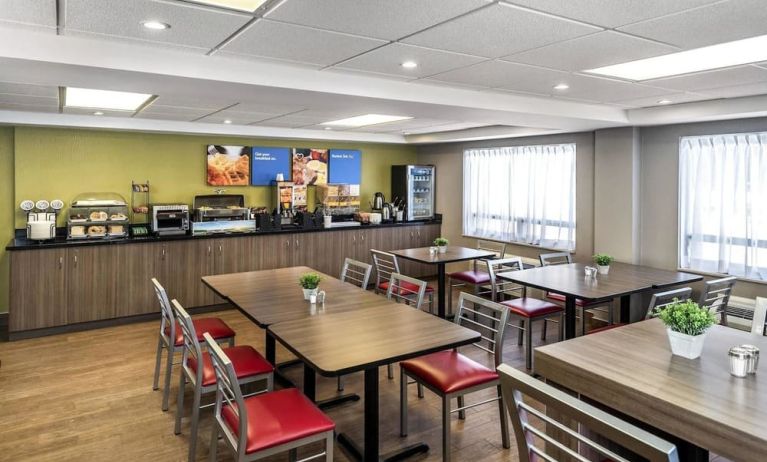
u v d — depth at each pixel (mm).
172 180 6332
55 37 2432
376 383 2605
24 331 4902
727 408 1585
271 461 2803
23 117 4965
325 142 7484
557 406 1366
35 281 4926
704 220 4852
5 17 2160
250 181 6898
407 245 7574
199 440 3025
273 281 4027
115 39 2504
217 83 2965
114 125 5395
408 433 3113
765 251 4438
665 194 5090
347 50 2701
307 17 2162
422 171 7809
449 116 4430
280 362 4316
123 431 3129
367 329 2754
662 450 1116
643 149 5230
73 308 5121
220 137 6629
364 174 7922
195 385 2758
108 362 4301
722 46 2590
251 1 1980
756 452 1412
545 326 4973
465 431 3150
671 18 2146
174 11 2090
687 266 4992
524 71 3170
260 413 2281
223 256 5953
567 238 6051
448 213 7840
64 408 3436
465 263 7492
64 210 5684
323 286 3869
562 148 6059
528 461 1567
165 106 4527
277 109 4672
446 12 2088
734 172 4605
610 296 3674
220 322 3746
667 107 4520
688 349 2023
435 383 2688
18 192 5461
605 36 2404
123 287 5375
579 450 2020
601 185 5477
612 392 1814
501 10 2062
